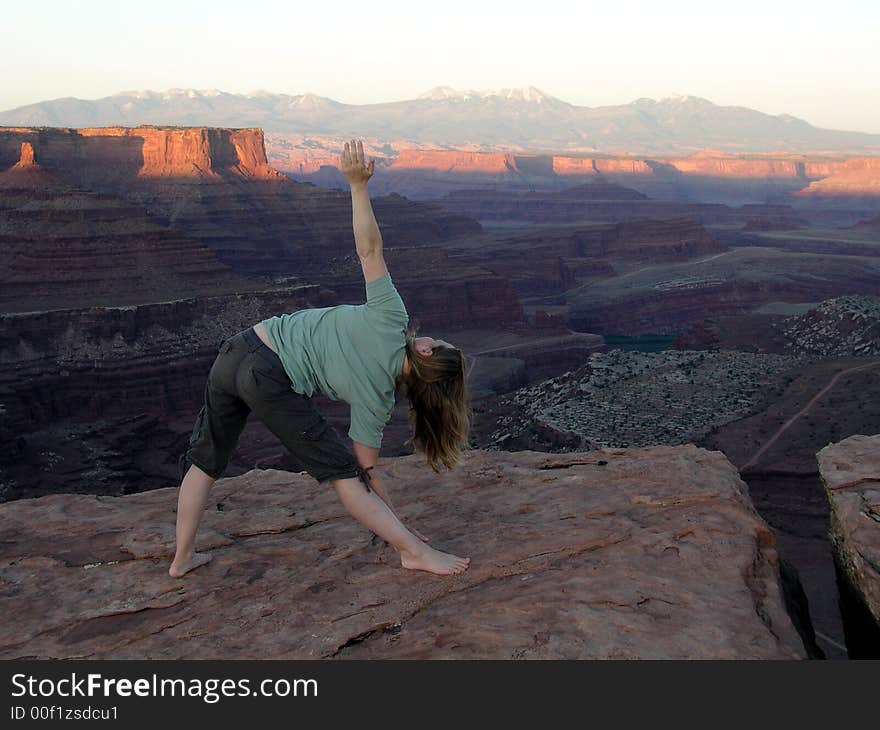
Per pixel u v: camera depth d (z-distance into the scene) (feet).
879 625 19.38
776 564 19.98
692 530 19.98
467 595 18.07
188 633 17.38
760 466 171.32
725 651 15.55
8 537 22.35
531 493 23.31
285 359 17.48
